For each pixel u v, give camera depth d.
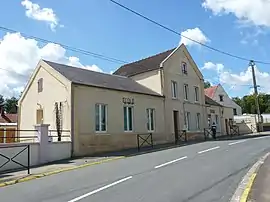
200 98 32.41
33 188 9.45
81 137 17.98
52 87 19.53
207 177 9.90
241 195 7.45
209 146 20.00
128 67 31.16
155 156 15.88
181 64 29.95
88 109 18.78
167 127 26.12
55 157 16.05
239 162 12.89
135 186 8.88
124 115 21.78
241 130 43.38
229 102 57.03
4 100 67.62
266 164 11.84
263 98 82.81
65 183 9.90
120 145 20.80
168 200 7.23
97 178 10.45
